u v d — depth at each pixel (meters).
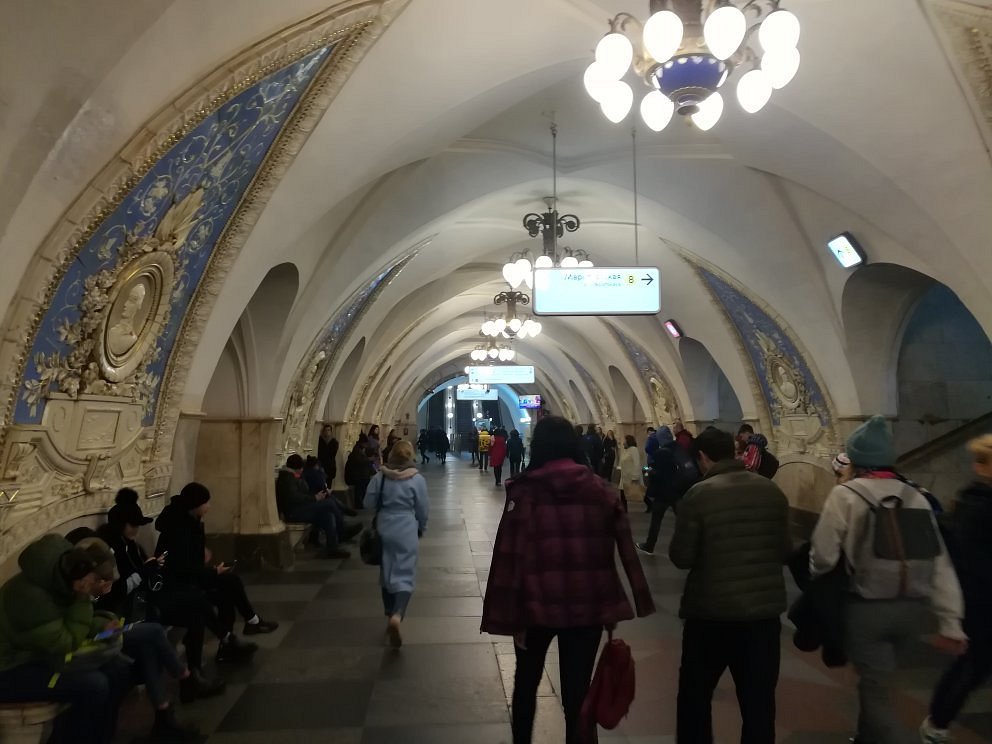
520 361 26.86
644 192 8.31
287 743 3.13
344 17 3.68
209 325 5.09
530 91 5.61
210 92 3.28
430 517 11.06
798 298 8.34
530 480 2.71
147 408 4.61
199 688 3.66
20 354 3.06
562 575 2.58
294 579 6.56
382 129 4.99
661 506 7.81
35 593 2.64
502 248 11.62
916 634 2.67
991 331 5.67
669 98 3.59
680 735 2.69
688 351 12.60
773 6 3.33
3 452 3.12
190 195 3.92
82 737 2.68
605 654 2.59
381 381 17.09
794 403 9.59
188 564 3.85
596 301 6.65
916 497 2.67
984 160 4.72
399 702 3.61
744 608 2.51
